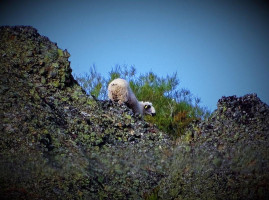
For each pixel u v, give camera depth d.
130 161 33.34
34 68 38.97
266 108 34.06
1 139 29.86
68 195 27.17
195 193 28.73
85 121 36.09
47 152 30.34
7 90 34.50
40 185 27.12
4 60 38.34
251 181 27.94
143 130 37.88
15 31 41.22
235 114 33.78
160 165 33.19
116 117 38.56
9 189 26.05
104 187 29.88
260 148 30.52
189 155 31.98
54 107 36.22
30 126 31.67
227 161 30.12
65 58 40.94
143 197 29.95
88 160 31.70
